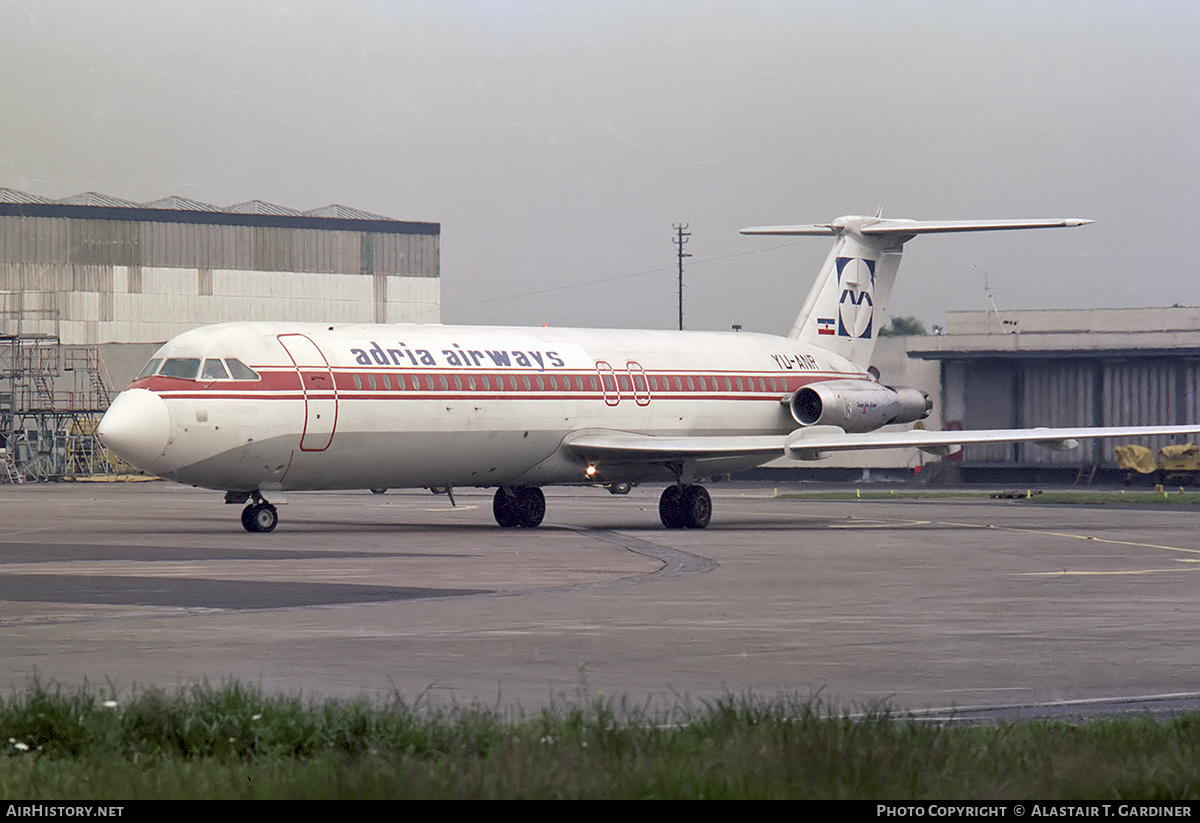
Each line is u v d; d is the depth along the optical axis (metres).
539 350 91.31
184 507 120.56
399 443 83.56
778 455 99.62
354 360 82.62
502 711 28.58
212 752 23.61
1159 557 68.38
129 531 85.94
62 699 26.72
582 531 88.62
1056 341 187.25
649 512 116.06
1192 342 182.00
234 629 41.03
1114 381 188.88
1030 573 59.88
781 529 91.31
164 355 80.56
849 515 109.62
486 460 87.94
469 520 102.19
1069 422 190.75
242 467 79.81
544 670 34.00
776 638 39.69
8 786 20.62
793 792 20.06
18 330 199.50
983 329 195.62
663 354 97.88
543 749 22.31
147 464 78.00
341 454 82.00
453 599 49.12
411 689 31.33
